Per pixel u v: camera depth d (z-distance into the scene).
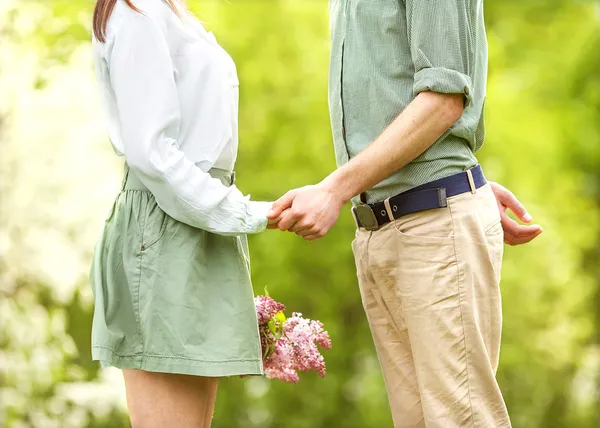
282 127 19.03
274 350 5.22
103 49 4.70
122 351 4.66
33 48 13.59
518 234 5.80
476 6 4.97
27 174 15.43
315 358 5.26
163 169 4.50
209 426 5.03
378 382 20.09
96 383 15.34
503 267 19.61
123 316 4.69
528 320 19.98
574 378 20.62
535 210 19.05
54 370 14.42
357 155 4.86
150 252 4.66
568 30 19.94
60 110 15.65
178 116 4.62
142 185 4.74
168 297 4.61
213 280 4.73
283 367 5.25
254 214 4.68
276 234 19.33
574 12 19.95
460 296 4.97
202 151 4.73
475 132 5.17
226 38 18.78
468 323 4.96
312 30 19.00
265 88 19.03
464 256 4.98
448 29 4.81
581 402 20.86
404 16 5.05
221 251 4.79
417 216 5.04
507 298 19.72
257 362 4.74
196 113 4.75
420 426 5.38
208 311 4.68
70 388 14.98
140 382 4.70
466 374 4.96
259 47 18.92
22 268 15.06
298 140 18.92
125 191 4.79
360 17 5.14
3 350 14.35
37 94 14.63
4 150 14.79
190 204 4.54
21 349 14.33
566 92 19.16
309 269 19.59
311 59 19.03
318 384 20.28
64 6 13.44
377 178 4.86
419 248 5.04
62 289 15.58
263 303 5.21
